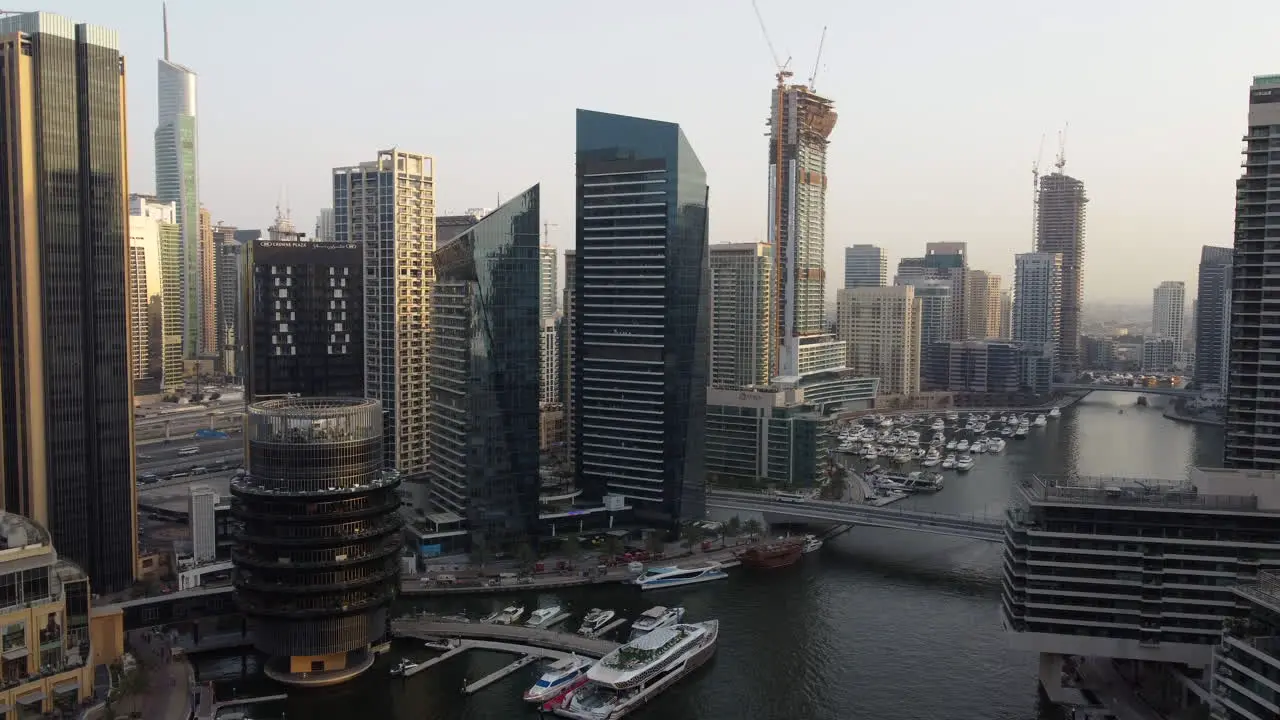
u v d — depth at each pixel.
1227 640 189.88
